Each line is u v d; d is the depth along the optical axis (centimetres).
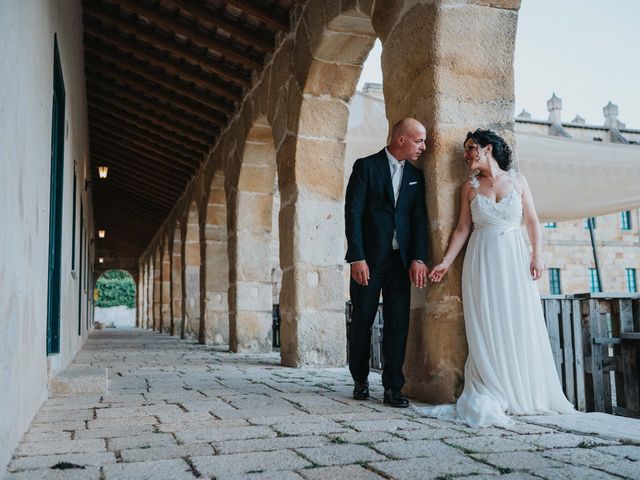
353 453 212
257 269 854
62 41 471
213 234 1084
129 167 1436
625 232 2447
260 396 367
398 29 391
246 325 840
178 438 239
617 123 2314
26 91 242
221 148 998
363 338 348
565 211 746
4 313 189
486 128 351
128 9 703
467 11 353
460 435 245
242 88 845
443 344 331
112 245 2680
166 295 1902
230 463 197
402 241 338
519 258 315
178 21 716
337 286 611
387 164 343
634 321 436
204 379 475
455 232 335
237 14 678
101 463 199
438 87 347
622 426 263
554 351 441
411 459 203
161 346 1016
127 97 1013
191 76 846
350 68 589
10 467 195
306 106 603
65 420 285
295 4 626
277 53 689
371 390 402
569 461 200
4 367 189
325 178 613
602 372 432
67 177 536
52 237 445
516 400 299
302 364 592
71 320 630
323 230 610
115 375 509
